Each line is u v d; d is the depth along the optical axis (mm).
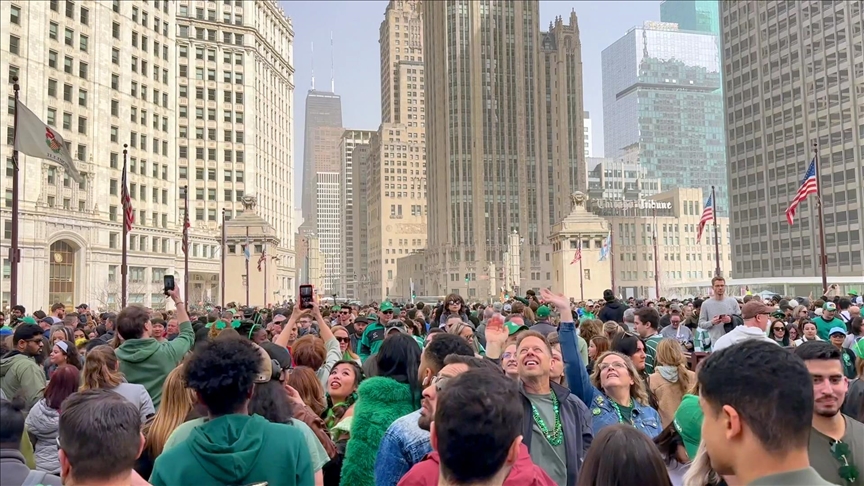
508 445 2936
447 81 158500
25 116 25891
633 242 147875
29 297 60156
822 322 14266
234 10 105000
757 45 113812
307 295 8797
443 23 161250
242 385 4156
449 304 14797
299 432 4332
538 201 158125
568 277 67062
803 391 2516
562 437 5266
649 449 3781
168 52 86625
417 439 4559
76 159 67500
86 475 3428
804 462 2516
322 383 8234
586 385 6344
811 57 103062
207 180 100062
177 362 8344
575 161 162375
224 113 102875
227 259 61094
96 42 71188
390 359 5457
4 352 9531
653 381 7852
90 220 68562
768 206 110688
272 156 118875
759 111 113125
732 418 2561
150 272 80125
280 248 121625
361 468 5016
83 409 3504
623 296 145375
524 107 160125
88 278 68062
